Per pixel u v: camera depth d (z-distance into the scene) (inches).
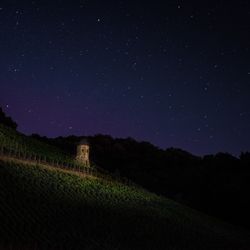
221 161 5753.0
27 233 1828.2
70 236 1973.4
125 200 3107.8
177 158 6269.7
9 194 2192.4
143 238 2338.8
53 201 2393.0
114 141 6678.2
